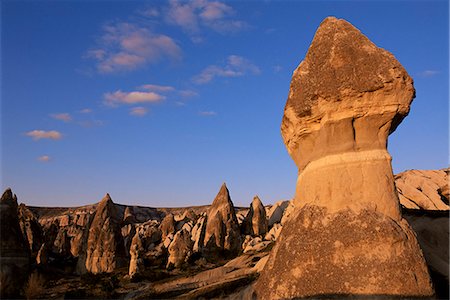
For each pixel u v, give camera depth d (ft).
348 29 52.75
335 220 47.57
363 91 48.21
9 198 112.06
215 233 164.86
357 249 44.68
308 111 52.44
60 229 240.32
